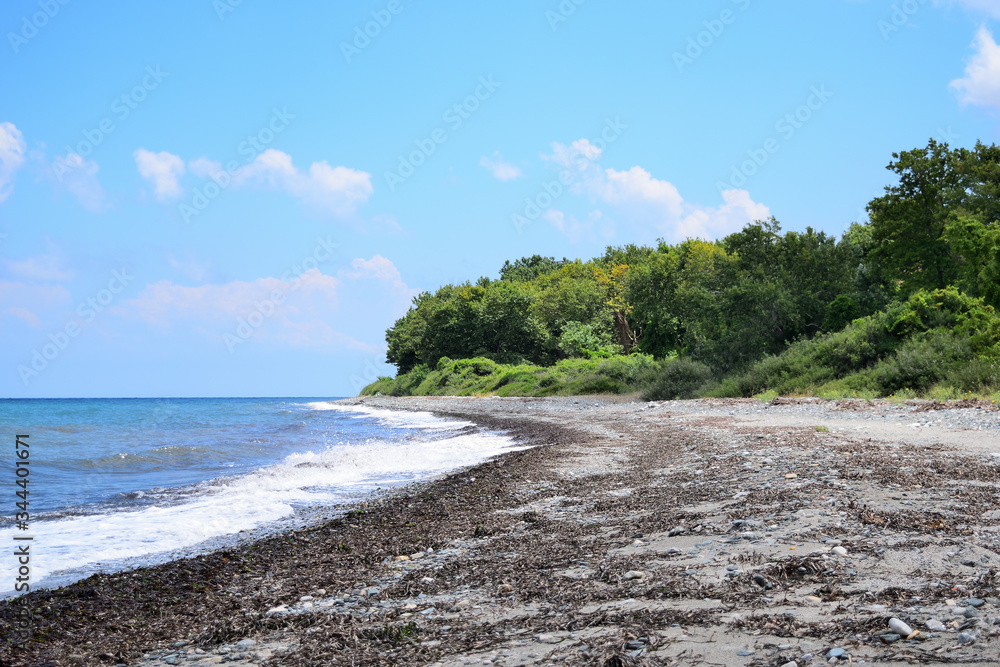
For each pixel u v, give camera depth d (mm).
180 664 4844
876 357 30609
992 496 7941
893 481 9094
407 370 119125
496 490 12406
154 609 6402
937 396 23672
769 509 8039
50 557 8969
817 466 10922
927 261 39688
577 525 8703
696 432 19844
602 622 4668
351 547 8664
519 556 7215
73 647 5430
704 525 7590
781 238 42438
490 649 4422
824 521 7070
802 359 33625
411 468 17734
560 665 3953
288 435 34031
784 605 4625
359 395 137125
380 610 5719
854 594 4715
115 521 11336
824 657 3645
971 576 4910
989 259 31453
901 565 5324
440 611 5484
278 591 6715
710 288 46312
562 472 14094
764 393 32375
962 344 26578
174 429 39938
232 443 29047
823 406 24672
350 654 4625
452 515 10391
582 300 94375
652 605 4914
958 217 35219
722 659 3781
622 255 117562
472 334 95688
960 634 3734
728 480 10805
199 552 9102
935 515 7020
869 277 43969
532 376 66500
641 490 11031
